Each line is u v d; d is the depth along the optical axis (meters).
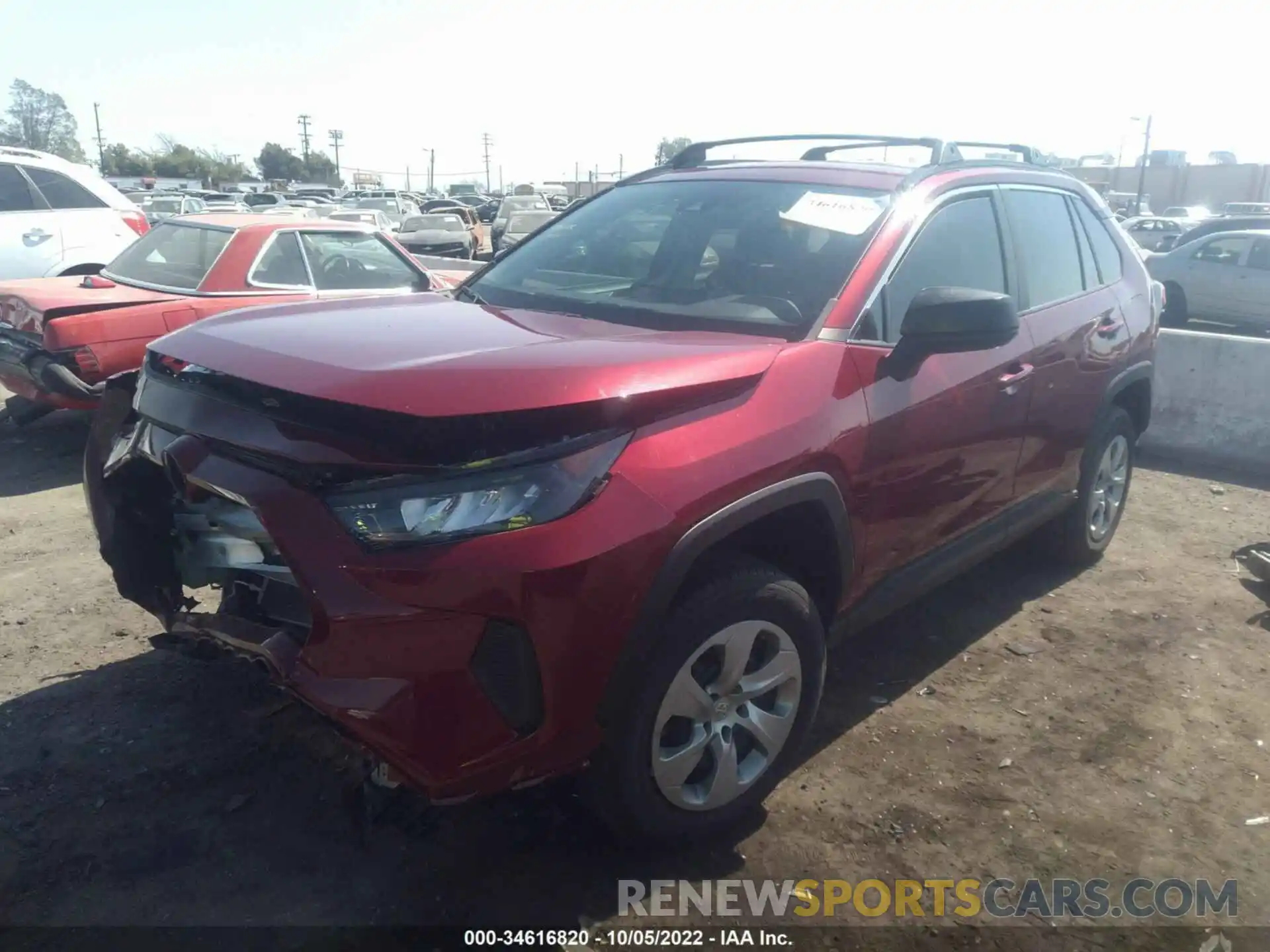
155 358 2.86
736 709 2.81
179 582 3.19
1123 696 3.76
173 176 84.00
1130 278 4.85
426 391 2.25
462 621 2.21
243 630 2.65
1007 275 3.88
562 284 3.57
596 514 2.30
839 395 2.91
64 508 5.61
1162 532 5.57
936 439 3.32
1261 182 64.00
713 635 2.62
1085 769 3.30
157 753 3.22
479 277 3.89
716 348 2.74
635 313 3.25
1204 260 15.31
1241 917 2.66
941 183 3.64
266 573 2.68
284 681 2.37
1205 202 66.62
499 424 2.23
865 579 3.22
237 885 2.67
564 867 2.77
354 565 2.20
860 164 3.84
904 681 3.84
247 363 2.53
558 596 2.25
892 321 3.22
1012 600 4.59
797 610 2.84
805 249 3.30
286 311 3.16
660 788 2.63
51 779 3.07
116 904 2.59
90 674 3.70
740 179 3.79
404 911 2.60
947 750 3.38
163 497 3.04
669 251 3.52
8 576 4.60
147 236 7.39
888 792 3.14
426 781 2.27
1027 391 3.83
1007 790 3.17
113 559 3.15
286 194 50.06
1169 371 7.06
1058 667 3.97
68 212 9.15
